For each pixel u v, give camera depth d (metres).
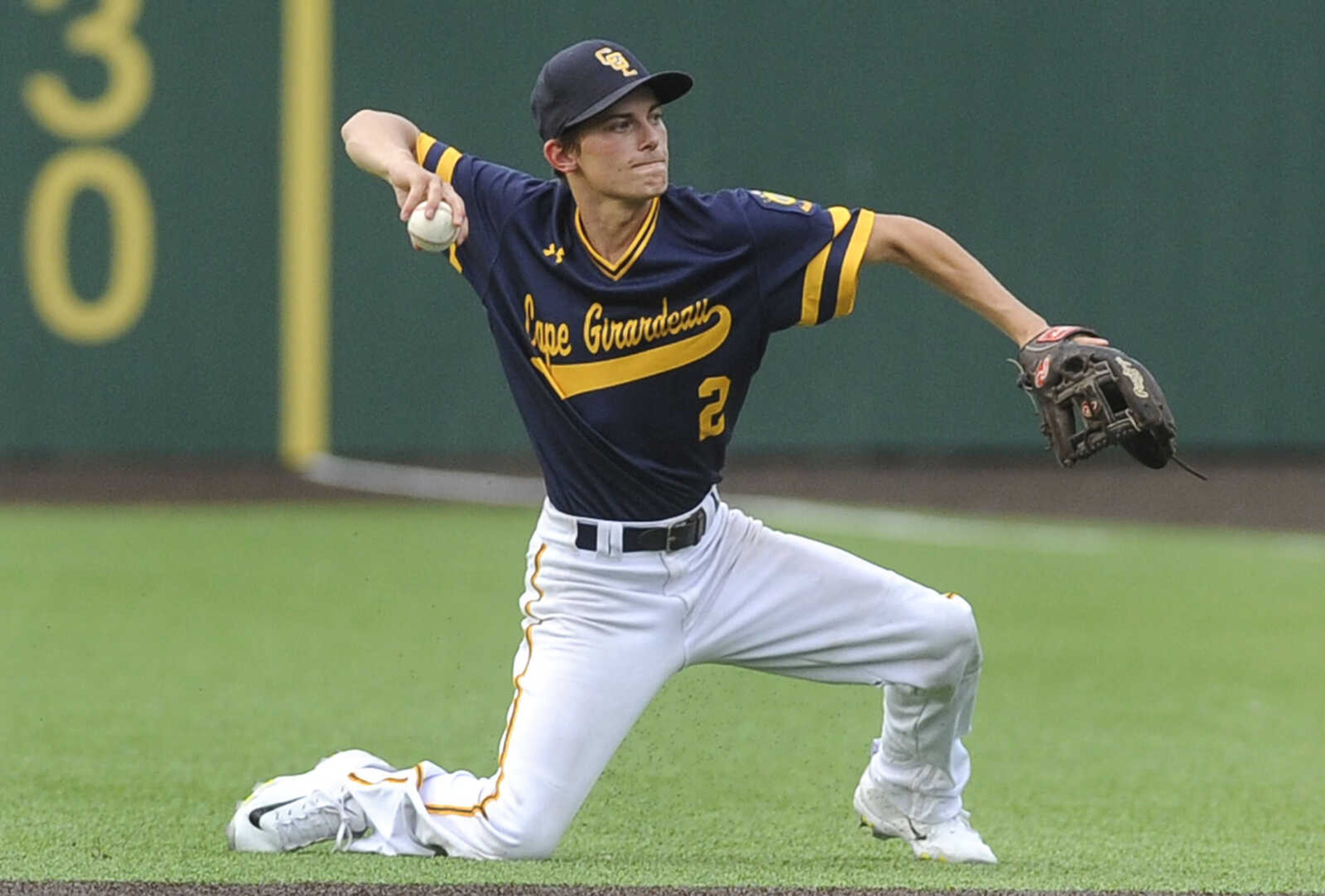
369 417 53.91
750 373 16.09
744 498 51.41
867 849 18.03
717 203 15.53
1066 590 38.19
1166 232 55.41
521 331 15.99
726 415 16.03
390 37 52.44
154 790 20.42
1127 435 14.85
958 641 16.44
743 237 15.39
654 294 15.40
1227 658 30.73
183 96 52.25
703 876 15.81
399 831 16.39
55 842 17.47
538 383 15.97
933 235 15.62
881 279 55.25
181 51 52.06
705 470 16.14
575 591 16.20
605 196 15.24
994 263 54.97
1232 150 55.41
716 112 53.72
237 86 52.44
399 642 31.25
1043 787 21.44
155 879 15.30
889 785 17.33
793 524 47.16
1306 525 48.47
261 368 53.38
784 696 27.44
